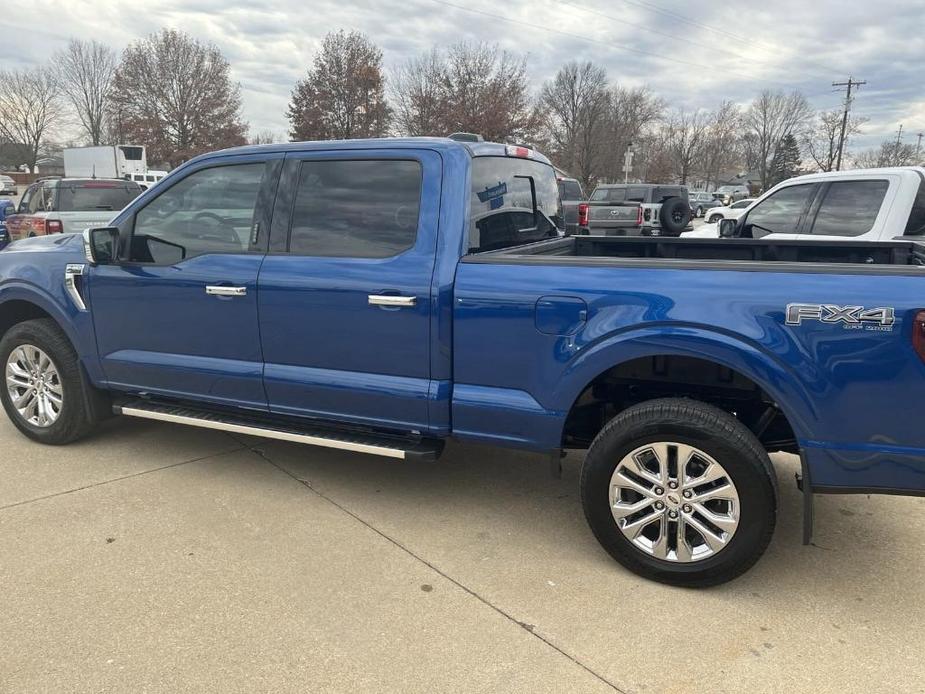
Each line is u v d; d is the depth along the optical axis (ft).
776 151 284.00
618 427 9.92
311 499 12.73
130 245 13.55
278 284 11.93
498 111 126.41
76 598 9.53
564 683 8.02
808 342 8.86
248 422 13.05
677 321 9.36
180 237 13.10
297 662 8.32
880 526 11.85
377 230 11.46
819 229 21.03
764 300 9.04
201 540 11.15
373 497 12.86
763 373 9.05
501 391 10.73
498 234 12.48
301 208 12.05
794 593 9.86
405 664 8.30
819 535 11.55
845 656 8.51
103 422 16.83
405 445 11.67
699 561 9.73
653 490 9.86
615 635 8.89
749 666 8.33
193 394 13.30
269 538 11.25
